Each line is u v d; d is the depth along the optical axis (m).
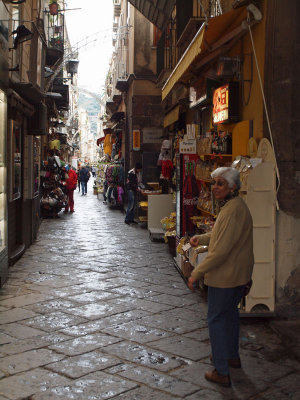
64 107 19.92
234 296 3.45
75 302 5.48
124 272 7.09
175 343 4.23
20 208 8.54
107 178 18.81
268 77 4.93
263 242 4.88
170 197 10.61
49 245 9.55
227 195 3.40
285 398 3.24
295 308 4.97
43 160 15.66
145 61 15.72
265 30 4.92
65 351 4.00
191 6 9.06
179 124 10.66
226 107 5.99
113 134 24.75
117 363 3.76
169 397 3.21
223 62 5.77
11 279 6.59
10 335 4.37
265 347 4.20
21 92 7.71
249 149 5.36
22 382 3.40
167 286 6.29
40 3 10.76
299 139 4.89
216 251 3.27
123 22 20.91
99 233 11.32
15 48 6.70
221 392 3.31
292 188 4.92
